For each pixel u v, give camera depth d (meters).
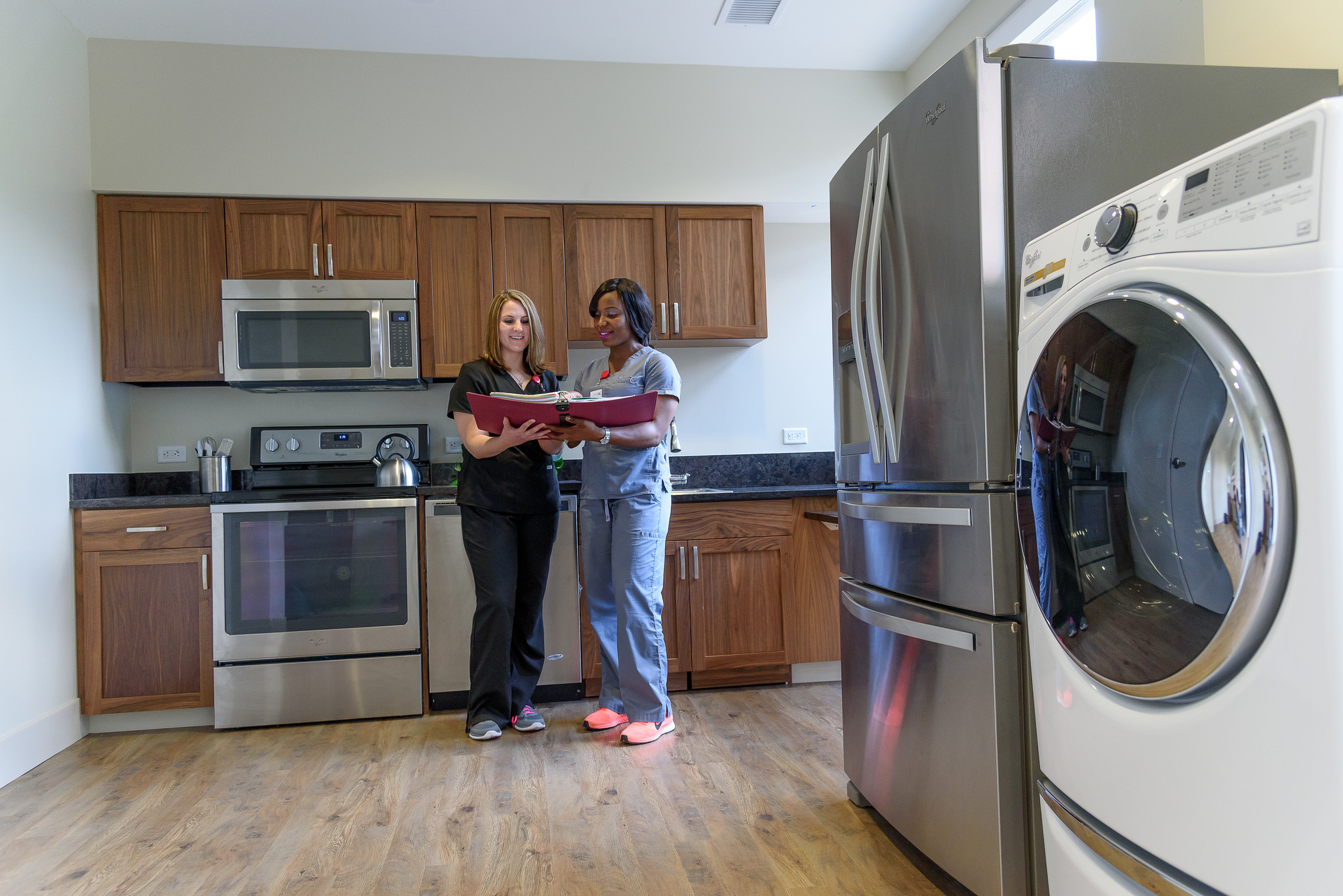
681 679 3.07
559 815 1.98
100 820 2.02
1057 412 1.16
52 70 2.80
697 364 3.69
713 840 1.82
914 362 1.64
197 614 2.80
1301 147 0.79
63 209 2.84
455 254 3.26
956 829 1.52
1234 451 0.83
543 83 3.33
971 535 1.47
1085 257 1.11
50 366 2.71
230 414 3.38
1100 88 1.49
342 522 2.86
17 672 2.41
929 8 3.07
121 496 3.14
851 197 1.94
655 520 2.50
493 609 2.55
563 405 2.22
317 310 3.14
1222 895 0.88
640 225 3.37
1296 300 0.78
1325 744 0.76
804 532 3.10
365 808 2.05
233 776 2.32
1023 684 1.42
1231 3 1.92
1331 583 0.75
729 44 3.28
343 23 3.03
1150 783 0.97
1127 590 1.01
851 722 1.98
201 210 3.13
